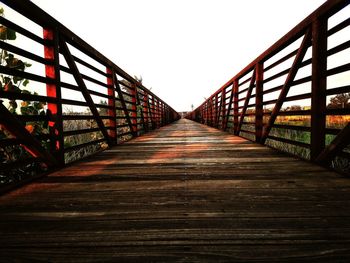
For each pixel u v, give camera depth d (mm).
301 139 3963
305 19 2064
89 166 2037
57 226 933
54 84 1952
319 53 1889
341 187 1382
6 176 1967
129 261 705
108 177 1671
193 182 1516
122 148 3166
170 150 2900
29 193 1336
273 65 3041
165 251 753
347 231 868
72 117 2303
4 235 869
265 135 3215
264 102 3354
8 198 1255
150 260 708
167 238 831
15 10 1562
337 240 807
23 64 2107
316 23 1889
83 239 833
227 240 813
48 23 1837
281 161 2146
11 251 768
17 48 1516
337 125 3248
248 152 2686
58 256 736
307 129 2131
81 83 2465
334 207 1090
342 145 1637
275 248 763
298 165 1969
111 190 1378
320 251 744
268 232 864
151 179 1603
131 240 821
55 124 1976
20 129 1485
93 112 2809
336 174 1668
